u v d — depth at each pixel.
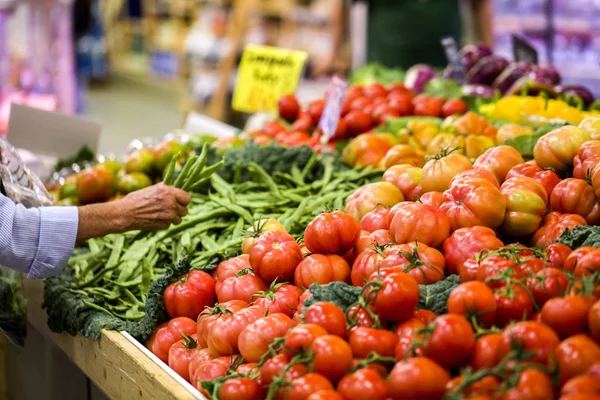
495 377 1.30
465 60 4.28
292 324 1.65
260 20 9.05
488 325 1.48
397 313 1.53
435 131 3.04
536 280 1.52
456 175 2.13
